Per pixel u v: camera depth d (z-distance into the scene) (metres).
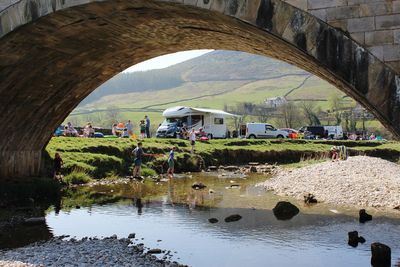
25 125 23.56
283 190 29.31
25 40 17.19
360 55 12.04
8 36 16.36
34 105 22.69
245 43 17.84
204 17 15.05
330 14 12.34
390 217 21.02
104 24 17.14
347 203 24.62
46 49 18.53
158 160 38.62
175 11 15.17
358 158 40.53
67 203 23.69
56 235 17.42
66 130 45.78
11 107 21.53
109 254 14.76
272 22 12.82
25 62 18.94
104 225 19.17
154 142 43.09
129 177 34.25
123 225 19.22
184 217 21.02
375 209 22.98
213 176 37.50
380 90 11.87
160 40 20.16
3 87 19.89
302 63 15.99
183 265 14.06
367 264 14.29
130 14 16.03
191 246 16.27
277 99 157.62
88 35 18.14
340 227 19.09
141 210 22.48
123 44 20.12
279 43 13.95
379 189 26.77
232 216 20.77
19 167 24.53
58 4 15.32
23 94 21.30
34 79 20.67
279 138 64.38
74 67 21.30
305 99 164.62
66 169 29.81
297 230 18.61
